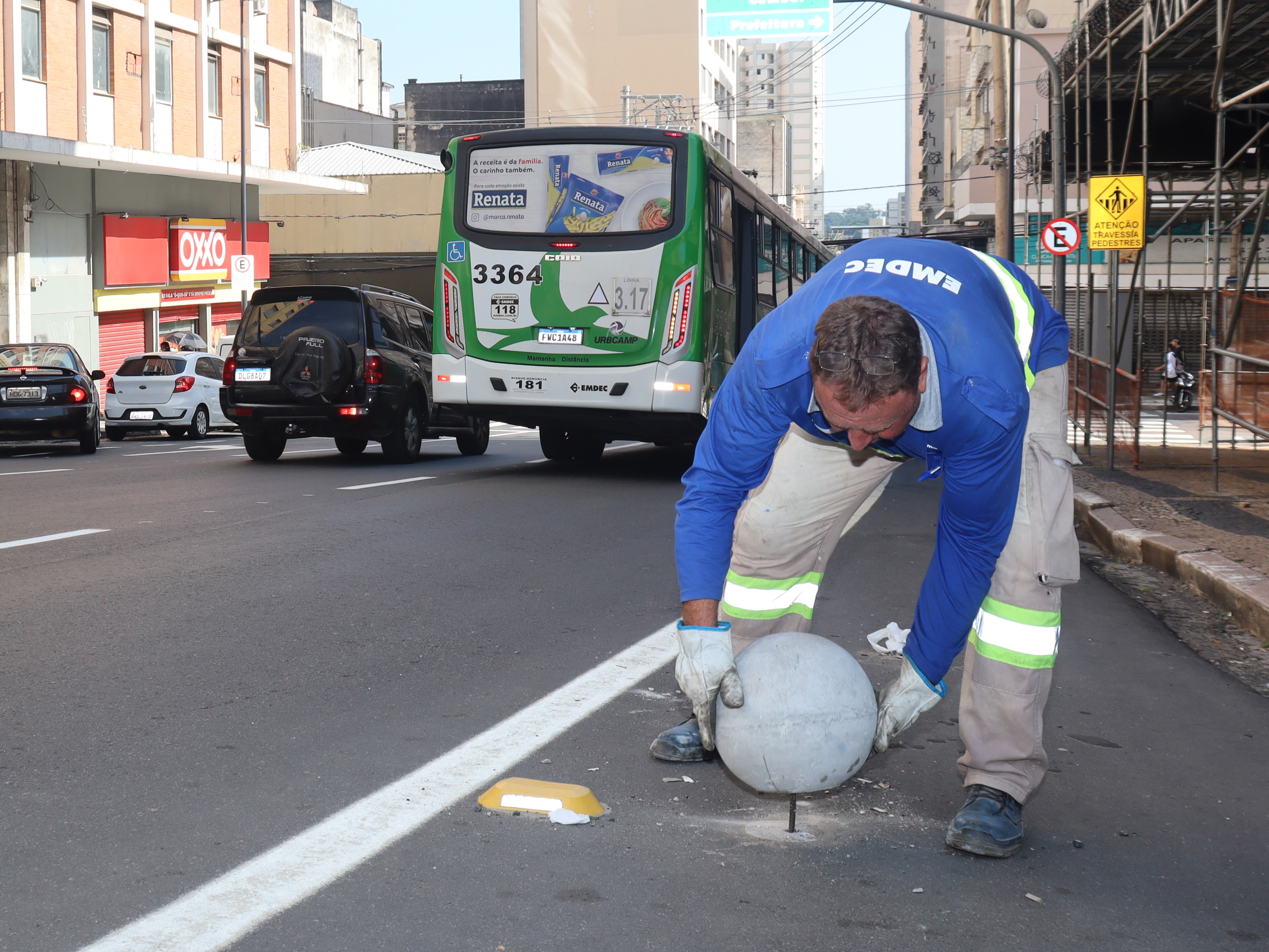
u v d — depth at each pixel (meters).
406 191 54.00
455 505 10.66
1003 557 3.43
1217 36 12.87
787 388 3.00
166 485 12.05
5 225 27.27
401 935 2.83
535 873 3.19
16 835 3.36
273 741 4.22
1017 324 3.33
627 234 12.45
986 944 2.87
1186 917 3.05
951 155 55.09
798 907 3.03
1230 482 12.53
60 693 4.72
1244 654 6.12
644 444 20.91
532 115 76.94
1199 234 32.88
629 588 7.08
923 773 4.08
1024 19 35.38
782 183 105.25
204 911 2.93
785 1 26.61
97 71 29.84
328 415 14.90
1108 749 4.46
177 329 34.84
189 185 34.38
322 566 7.55
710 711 3.29
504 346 12.78
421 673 5.15
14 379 18.38
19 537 8.38
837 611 6.65
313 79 71.44
